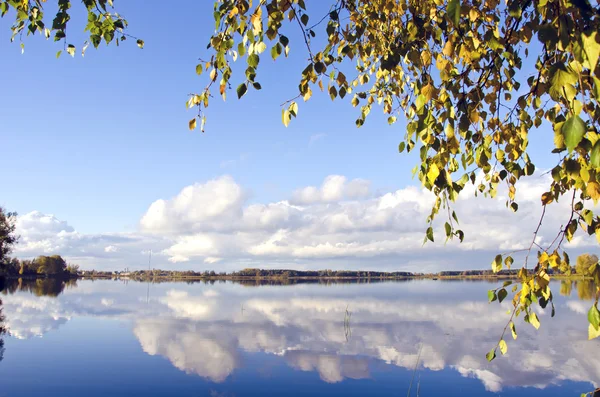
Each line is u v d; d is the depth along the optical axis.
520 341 14.27
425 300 33.78
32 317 21.16
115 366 11.62
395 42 2.47
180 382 10.30
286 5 2.21
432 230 2.14
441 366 11.56
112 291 48.03
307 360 12.38
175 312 24.72
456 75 2.36
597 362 11.56
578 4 1.27
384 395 9.46
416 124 1.85
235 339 15.64
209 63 2.56
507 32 2.22
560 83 1.32
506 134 2.45
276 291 53.34
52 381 10.23
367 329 17.75
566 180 2.22
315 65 2.21
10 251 38.78
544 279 2.18
